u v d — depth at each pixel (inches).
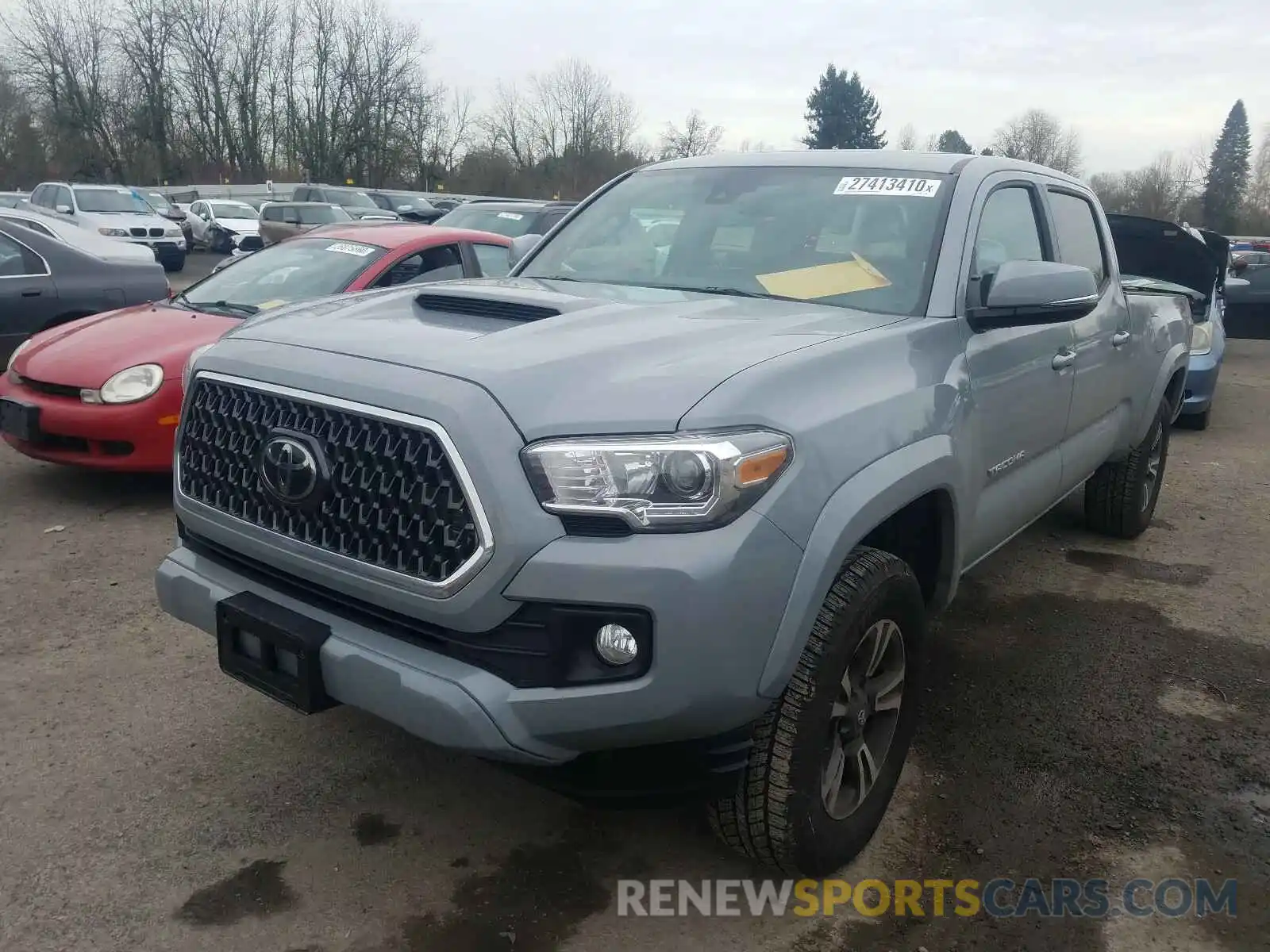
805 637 90.8
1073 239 171.0
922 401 108.5
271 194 1594.5
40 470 251.6
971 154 150.7
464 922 101.0
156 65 2069.4
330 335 102.7
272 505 99.3
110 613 169.0
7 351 288.8
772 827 98.8
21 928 97.1
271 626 96.6
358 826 115.6
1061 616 185.2
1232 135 3371.1
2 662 150.6
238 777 123.9
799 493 89.5
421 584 87.0
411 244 260.5
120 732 132.9
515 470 83.6
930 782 129.1
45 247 296.7
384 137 2214.6
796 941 100.6
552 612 84.0
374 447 90.2
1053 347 145.7
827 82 3006.9
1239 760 136.9
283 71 2166.6
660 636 83.0
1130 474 219.5
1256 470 309.0
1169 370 211.8
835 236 135.5
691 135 2384.4
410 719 87.8
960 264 127.0
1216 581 206.7
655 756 90.3
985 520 132.3
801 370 96.1
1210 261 343.3
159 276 317.7
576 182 2320.4
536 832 116.0
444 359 91.7
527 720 85.4
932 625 179.2
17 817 114.0
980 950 100.4
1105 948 101.2
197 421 109.0
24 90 2050.9
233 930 98.5
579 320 105.2
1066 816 122.8
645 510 83.2
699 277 137.3
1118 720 146.8
